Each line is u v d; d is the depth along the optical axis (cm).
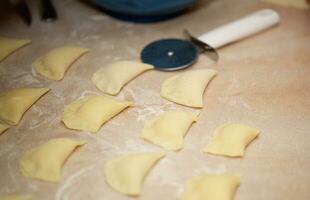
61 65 85
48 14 104
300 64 83
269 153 65
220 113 73
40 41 96
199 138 68
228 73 82
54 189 62
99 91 80
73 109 75
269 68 83
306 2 102
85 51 90
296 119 71
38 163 64
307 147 66
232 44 91
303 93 76
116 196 60
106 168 64
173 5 94
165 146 67
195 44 90
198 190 59
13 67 88
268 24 93
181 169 63
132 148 67
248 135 67
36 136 71
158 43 90
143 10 94
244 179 61
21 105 75
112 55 90
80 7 108
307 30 93
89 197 60
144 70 83
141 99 77
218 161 64
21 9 107
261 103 75
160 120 71
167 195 60
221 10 103
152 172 63
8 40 94
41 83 83
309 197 58
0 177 64
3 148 69
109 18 103
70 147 67
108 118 72
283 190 60
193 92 76
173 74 83
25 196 60
